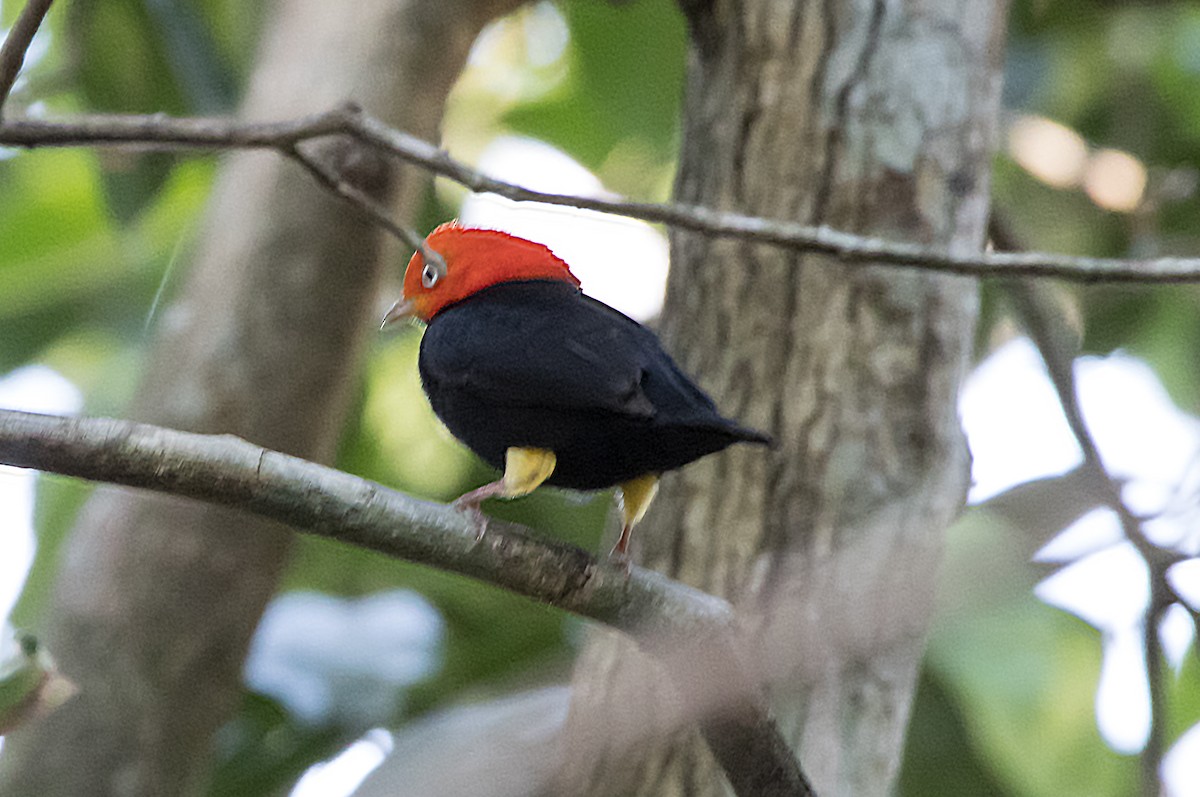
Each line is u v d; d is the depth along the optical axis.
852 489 9.96
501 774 9.69
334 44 12.26
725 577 9.92
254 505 6.80
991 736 12.59
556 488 8.88
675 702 8.54
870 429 10.07
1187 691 13.34
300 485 6.79
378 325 15.60
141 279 15.39
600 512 14.73
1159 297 15.21
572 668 12.52
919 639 9.77
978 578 7.94
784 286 10.30
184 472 6.67
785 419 10.13
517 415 8.22
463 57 12.60
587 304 9.19
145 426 6.71
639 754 9.57
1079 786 12.62
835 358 10.18
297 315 11.99
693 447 7.86
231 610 11.68
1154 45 15.38
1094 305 15.05
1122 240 15.34
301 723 13.17
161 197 15.55
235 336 11.95
